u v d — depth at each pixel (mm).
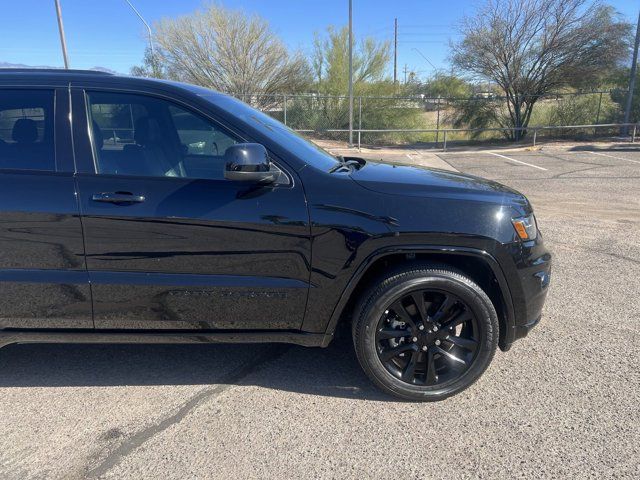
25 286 2838
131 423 2797
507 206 2889
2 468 2457
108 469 2449
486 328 2900
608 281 4805
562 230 6668
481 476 2400
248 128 2924
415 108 22562
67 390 3115
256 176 2635
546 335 3740
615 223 7055
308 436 2686
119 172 2832
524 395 3020
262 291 2850
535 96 20578
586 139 20188
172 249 2795
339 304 2875
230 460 2510
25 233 2783
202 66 22703
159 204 2754
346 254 2781
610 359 3404
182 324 2930
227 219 2752
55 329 2943
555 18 19219
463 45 20688
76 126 2855
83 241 2783
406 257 2898
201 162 2914
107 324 2932
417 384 2967
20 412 2896
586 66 19469
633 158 14750
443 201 2809
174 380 3225
